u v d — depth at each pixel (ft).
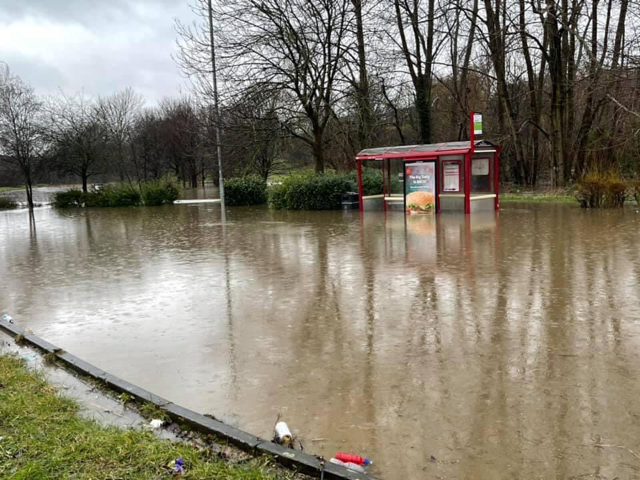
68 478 10.13
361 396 14.56
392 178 69.05
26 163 113.70
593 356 16.79
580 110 90.89
